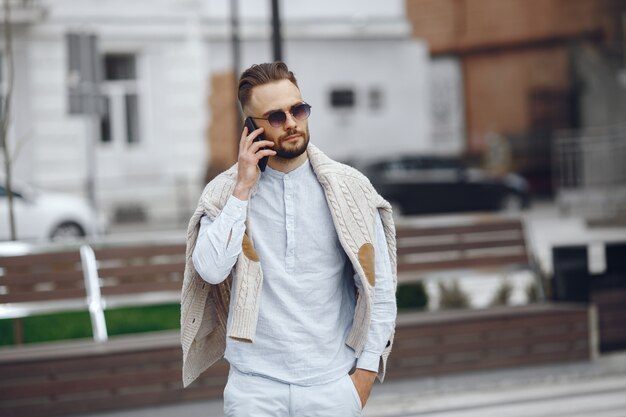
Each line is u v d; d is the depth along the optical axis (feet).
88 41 55.01
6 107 33.09
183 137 102.37
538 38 113.39
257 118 13.28
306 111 13.32
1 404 24.35
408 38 114.42
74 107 54.90
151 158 101.30
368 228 13.39
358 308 13.48
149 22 101.04
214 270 12.96
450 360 28.35
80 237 73.20
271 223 13.35
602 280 30.76
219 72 104.78
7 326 34.60
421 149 115.14
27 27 95.09
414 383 27.61
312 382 13.19
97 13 98.99
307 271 13.30
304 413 13.19
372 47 113.09
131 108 101.30
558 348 29.40
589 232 69.72
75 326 34.73
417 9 115.55
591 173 81.92
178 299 29.32
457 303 34.71
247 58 106.22
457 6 116.67
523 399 26.05
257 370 13.24
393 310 13.67
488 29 115.96
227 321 13.65
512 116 115.03
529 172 112.68
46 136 96.02
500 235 32.99
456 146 117.08
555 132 112.47
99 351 25.35
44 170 96.07
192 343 14.15
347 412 13.33
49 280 28.22
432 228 32.35
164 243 29.55
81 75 54.85
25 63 95.25
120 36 100.17
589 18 111.55
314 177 13.56
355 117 112.68
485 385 27.22
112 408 25.12
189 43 102.53
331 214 13.34
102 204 98.02
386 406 25.75
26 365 24.50
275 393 13.16
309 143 13.76
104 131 99.91
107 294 28.71
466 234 32.63
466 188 91.91
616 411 24.63
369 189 13.60
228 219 12.98
